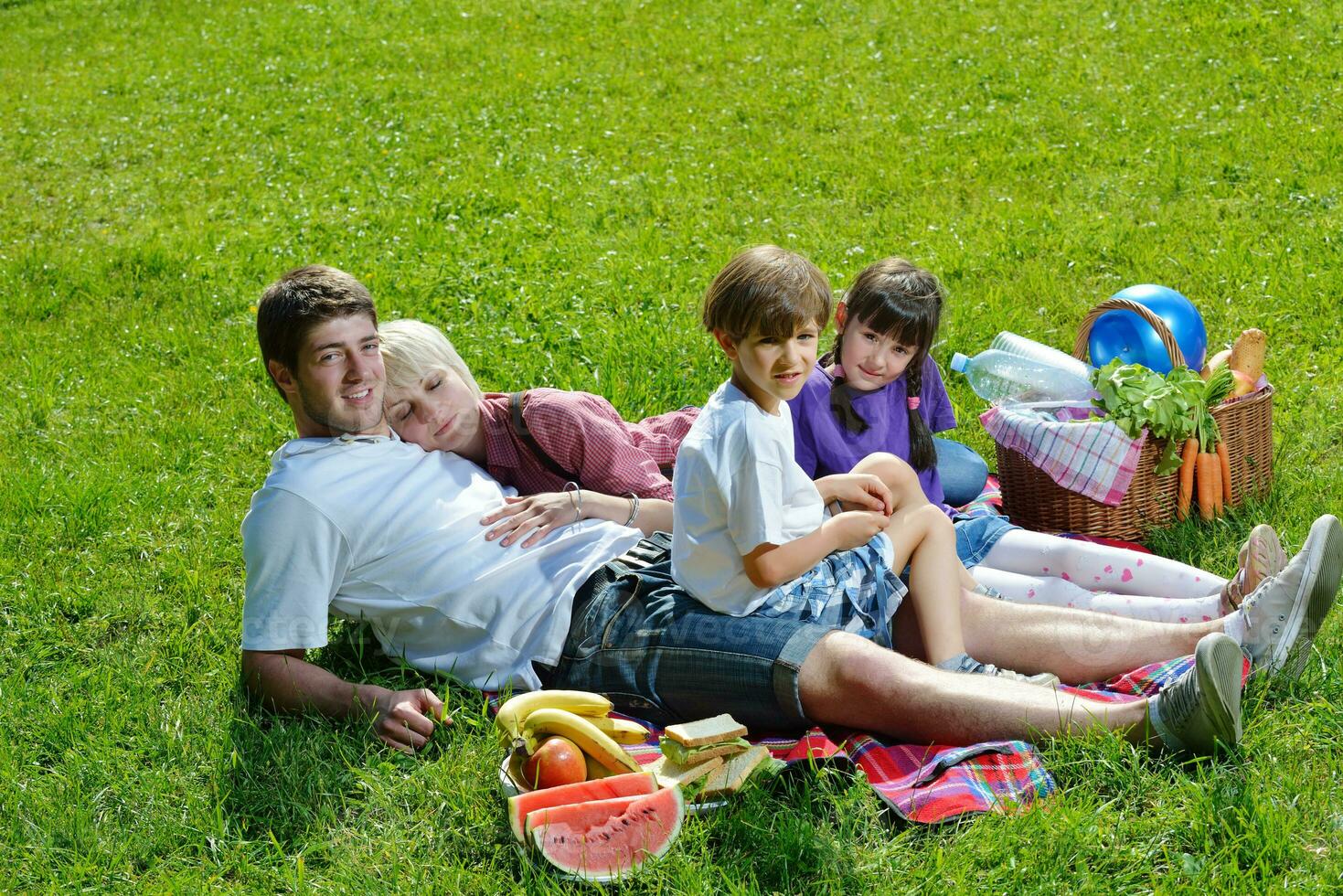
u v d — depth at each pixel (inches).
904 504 137.2
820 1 526.3
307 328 130.8
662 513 146.6
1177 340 182.9
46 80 553.6
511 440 150.3
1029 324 247.1
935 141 368.8
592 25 542.0
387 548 134.6
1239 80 381.4
